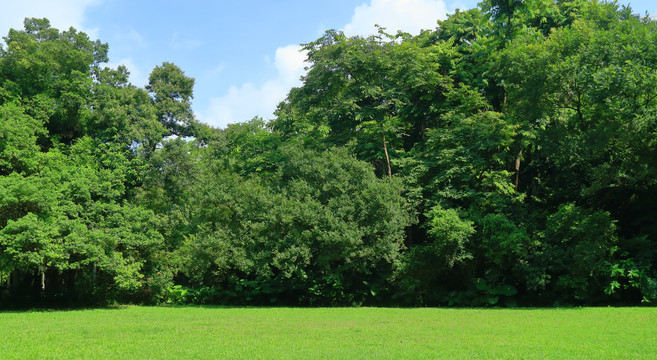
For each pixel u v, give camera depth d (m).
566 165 24.27
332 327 14.15
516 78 23.39
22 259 20.64
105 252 22.89
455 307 23.19
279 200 23.81
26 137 24.73
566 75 21.06
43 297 24.95
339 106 28.34
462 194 24.20
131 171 28.36
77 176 24.44
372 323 15.20
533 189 27.81
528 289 22.52
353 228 22.52
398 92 28.59
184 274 30.95
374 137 28.00
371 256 22.98
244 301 26.91
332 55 29.92
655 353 9.13
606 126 20.44
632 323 13.91
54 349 10.44
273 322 15.73
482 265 24.73
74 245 21.36
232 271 27.38
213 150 37.75
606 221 22.05
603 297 21.95
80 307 23.89
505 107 27.38
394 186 23.83
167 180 31.91
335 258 23.08
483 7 28.64
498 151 26.22
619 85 18.97
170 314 19.41
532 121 25.34
